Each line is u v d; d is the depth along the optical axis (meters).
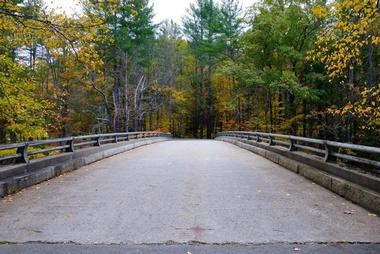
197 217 5.41
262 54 24.17
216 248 4.12
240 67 23.30
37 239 4.42
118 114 28.14
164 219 5.29
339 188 7.02
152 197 6.80
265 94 31.53
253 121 30.70
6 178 7.16
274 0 22.80
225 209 5.90
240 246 4.19
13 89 12.37
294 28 21.84
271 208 5.97
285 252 4.00
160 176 9.34
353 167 7.53
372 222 5.16
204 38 44.62
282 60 23.64
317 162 8.86
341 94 21.02
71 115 31.78
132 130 36.06
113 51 28.19
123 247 4.15
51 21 8.32
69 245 4.22
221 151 17.66
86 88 29.48
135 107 31.22
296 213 5.66
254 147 16.78
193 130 59.44
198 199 6.64
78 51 8.97
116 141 17.17
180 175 9.51
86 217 5.41
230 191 7.39
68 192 7.28
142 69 32.81
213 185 8.06
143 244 4.25
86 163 11.95
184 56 45.38
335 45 7.97
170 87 41.47
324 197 6.85
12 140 18.02
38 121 14.06
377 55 16.78
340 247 4.15
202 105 53.19
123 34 26.09
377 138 13.12
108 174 9.75
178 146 22.20
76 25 8.41
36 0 9.90
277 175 9.60
